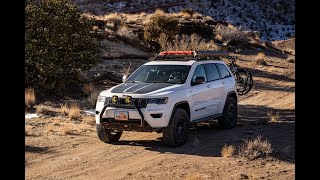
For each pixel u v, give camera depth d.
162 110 9.05
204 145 9.62
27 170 7.70
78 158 8.49
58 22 15.89
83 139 10.16
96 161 8.28
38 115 12.70
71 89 16.44
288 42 55.75
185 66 10.39
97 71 19.52
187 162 8.15
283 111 14.73
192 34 31.34
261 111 14.73
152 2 94.88
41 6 16.33
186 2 101.69
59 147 9.33
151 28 29.27
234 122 11.71
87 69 16.73
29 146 9.27
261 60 29.03
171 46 26.81
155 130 9.13
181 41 27.36
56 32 16.02
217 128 11.64
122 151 9.06
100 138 9.81
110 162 8.21
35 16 15.73
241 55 31.83
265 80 23.34
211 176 7.25
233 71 16.86
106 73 18.83
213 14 102.69
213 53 11.45
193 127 11.78
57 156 8.63
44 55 15.31
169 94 9.24
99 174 7.47
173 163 8.09
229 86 11.53
